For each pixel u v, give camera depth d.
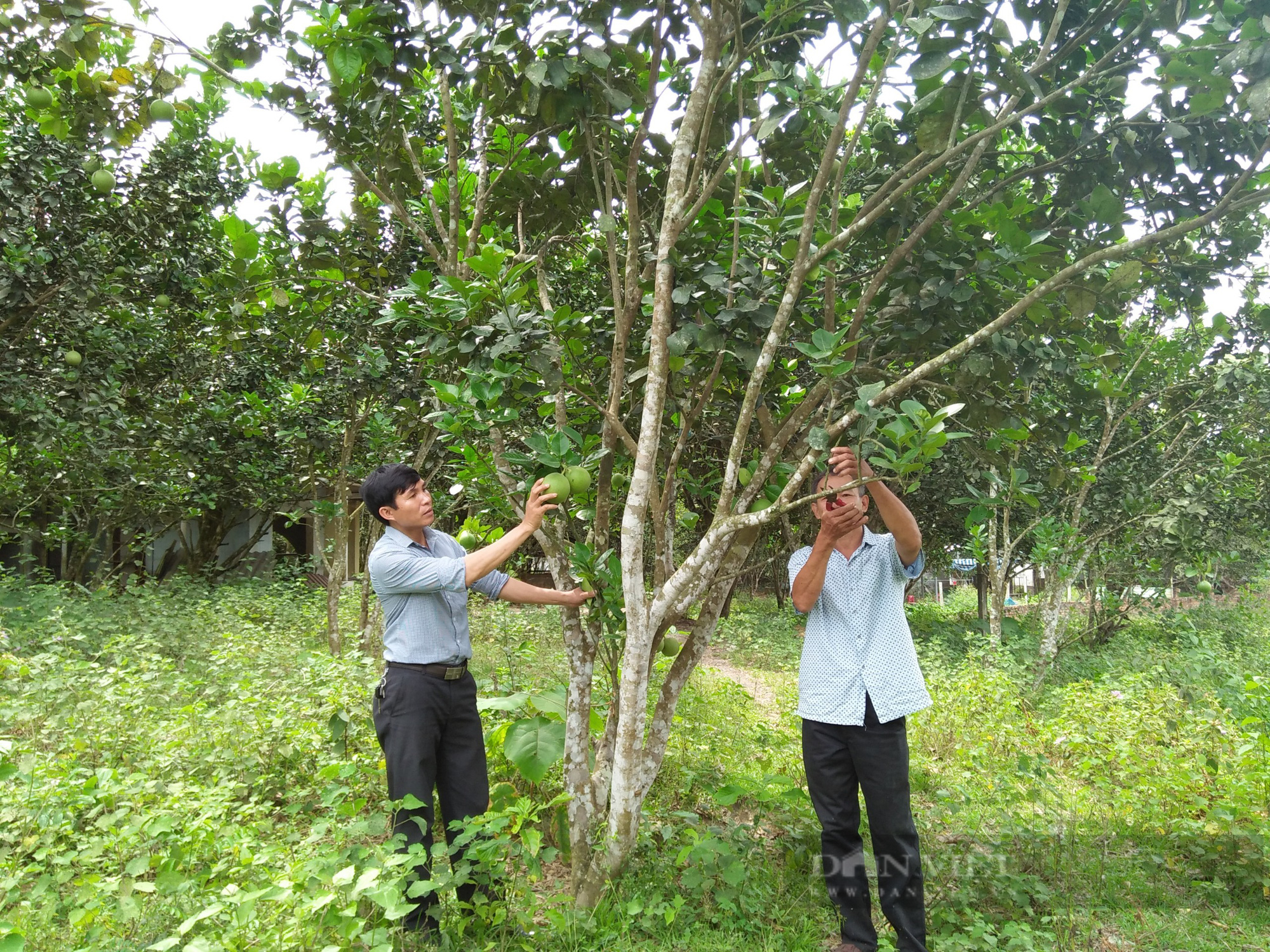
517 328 2.71
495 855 2.79
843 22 2.58
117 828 3.41
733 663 10.34
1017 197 3.32
